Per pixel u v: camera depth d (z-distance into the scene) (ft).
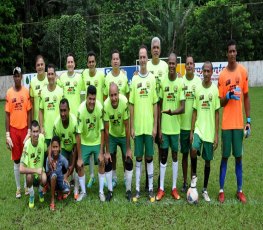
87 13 93.30
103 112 17.71
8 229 14.85
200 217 15.43
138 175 18.13
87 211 16.42
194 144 17.02
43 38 88.69
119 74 20.31
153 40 19.52
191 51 88.12
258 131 32.50
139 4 93.56
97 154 18.31
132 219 15.48
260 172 21.44
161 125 18.17
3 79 77.92
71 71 20.98
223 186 17.95
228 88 17.25
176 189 18.45
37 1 96.27
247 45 87.92
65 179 17.67
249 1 95.14
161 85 18.11
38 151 17.54
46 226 15.02
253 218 15.19
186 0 94.73
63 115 17.35
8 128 19.04
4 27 78.07
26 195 18.97
